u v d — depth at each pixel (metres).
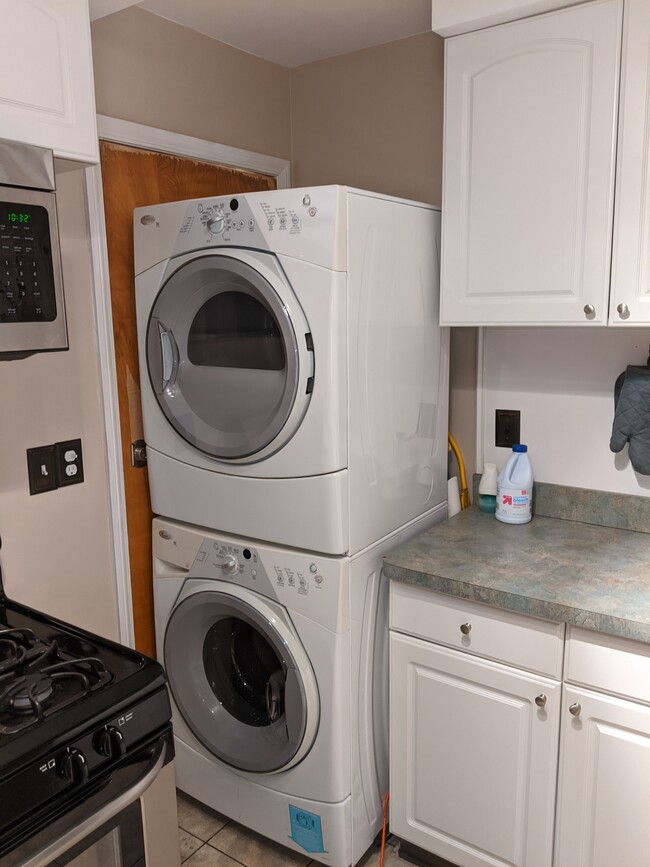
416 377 1.99
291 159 2.58
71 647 1.50
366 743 1.94
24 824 1.16
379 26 2.15
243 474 1.84
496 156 1.77
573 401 2.08
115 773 1.30
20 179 1.33
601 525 2.08
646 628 1.43
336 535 1.72
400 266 1.85
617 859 1.59
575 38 1.62
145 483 2.16
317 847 1.92
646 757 1.51
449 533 2.02
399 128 2.32
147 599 2.21
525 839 1.72
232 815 2.09
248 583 1.89
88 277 1.92
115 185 1.97
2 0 1.29
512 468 2.11
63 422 1.90
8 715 1.24
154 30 2.04
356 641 1.83
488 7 1.69
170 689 2.11
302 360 1.65
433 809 1.87
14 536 1.83
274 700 2.00
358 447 1.76
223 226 1.75
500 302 1.84
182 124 2.15
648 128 1.56
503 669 1.68
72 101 1.43
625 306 1.65
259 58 2.40
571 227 1.70
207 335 1.87
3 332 1.33
